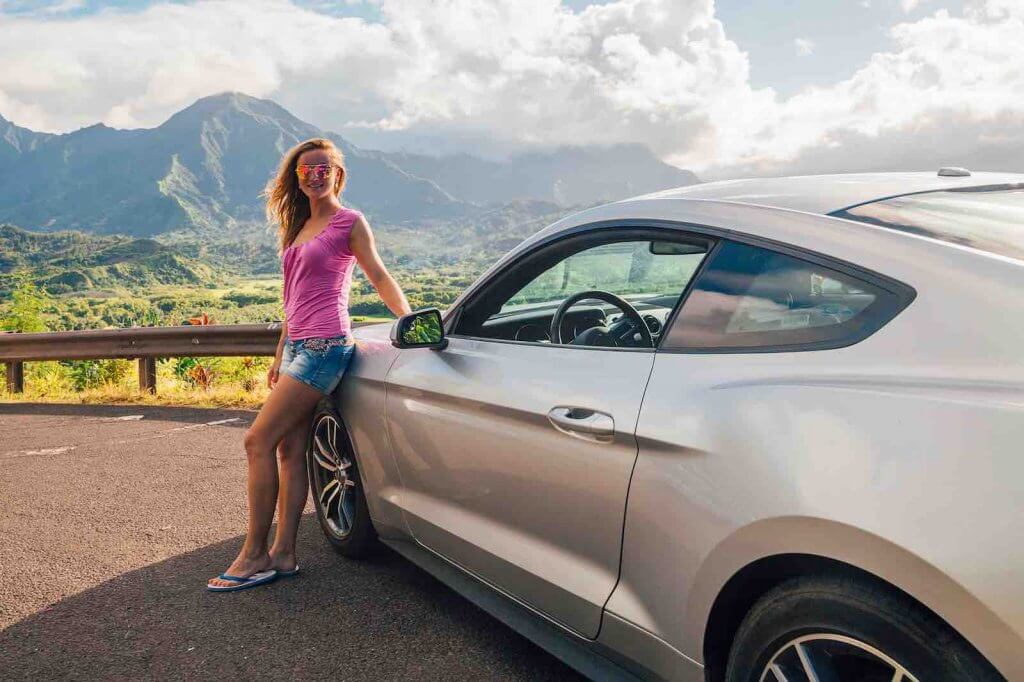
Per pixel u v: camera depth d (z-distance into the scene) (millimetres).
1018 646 1354
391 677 2785
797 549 1665
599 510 2191
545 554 2445
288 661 2924
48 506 5082
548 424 2340
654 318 2475
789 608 1714
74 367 15352
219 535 4359
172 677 2836
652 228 2326
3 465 6363
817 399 1707
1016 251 1763
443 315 3135
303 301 3463
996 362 1527
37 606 3496
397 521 3320
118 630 3227
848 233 1891
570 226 2648
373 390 3328
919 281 1706
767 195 2234
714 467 1835
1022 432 1407
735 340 1978
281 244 3734
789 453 1692
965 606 1401
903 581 1487
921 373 1606
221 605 3430
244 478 5555
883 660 1556
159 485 5465
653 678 2172
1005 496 1387
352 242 3451
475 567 2830
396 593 3494
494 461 2594
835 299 1826
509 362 2621
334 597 3465
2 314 23938
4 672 2908
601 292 2604
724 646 1978
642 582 2090
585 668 2398
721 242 2125
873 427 1591
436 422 2879
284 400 3480
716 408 1884
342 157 3578
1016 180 2367
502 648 2977
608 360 2275
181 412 8711
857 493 1557
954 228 1887
